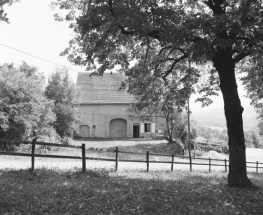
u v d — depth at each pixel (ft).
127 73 49.55
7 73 79.46
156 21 33.40
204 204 25.30
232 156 36.58
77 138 150.61
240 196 29.81
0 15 17.63
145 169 55.01
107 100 159.33
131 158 93.30
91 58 41.24
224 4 29.68
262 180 50.65
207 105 50.57
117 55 44.55
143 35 33.60
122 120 160.56
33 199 22.67
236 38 32.58
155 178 40.40
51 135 91.71
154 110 59.82
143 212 21.91
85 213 20.63
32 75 95.25
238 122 36.52
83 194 25.82
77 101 115.75
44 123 89.20
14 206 20.88
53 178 33.45
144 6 33.65
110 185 30.91
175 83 53.88
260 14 29.14
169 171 53.88
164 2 36.24
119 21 31.30
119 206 22.75
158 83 52.90
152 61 50.34
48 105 89.97
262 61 36.81
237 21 28.19
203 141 209.97
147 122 157.69
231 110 36.55
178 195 27.99
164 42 32.86
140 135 156.76
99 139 149.18
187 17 34.40
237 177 36.14
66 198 23.93
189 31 31.07
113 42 39.09
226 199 27.78
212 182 40.37
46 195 24.32
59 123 106.63
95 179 35.27
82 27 35.32
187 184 36.09
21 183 29.09
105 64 43.32
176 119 138.62
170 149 127.75
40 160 62.18
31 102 78.18
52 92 108.68
